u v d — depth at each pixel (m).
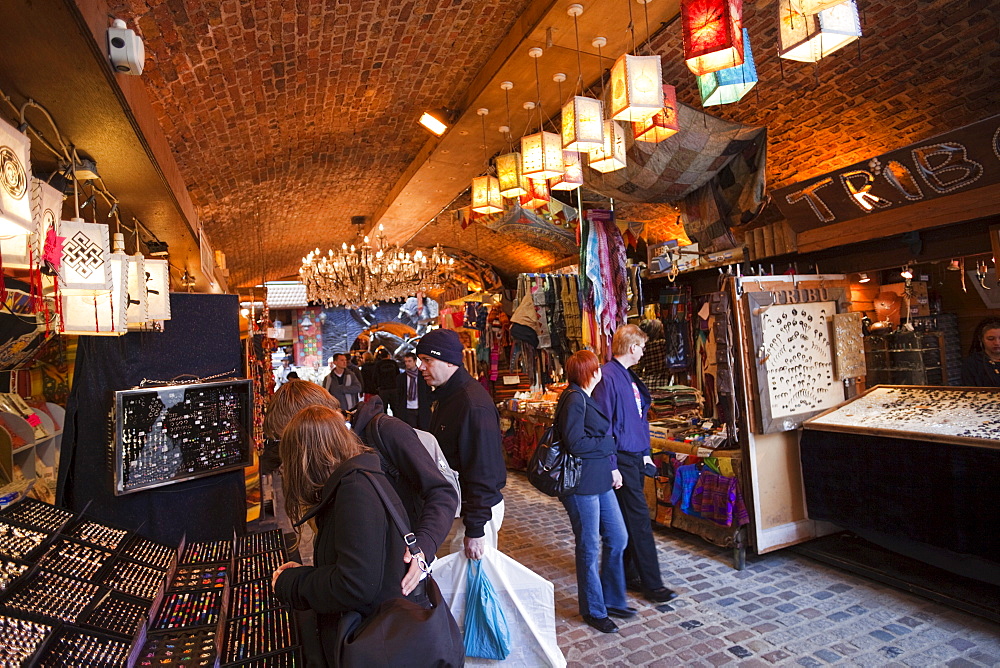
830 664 2.82
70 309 2.32
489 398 2.63
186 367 3.26
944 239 4.10
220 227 8.59
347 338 20.17
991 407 3.46
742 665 2.86
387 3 3.99
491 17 4.33
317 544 1.73
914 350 4.93
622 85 3.30
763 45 4.16
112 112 2.30
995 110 4.00
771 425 4.03
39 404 3.68
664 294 5.98
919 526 3.50
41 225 1.76
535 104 5.29
